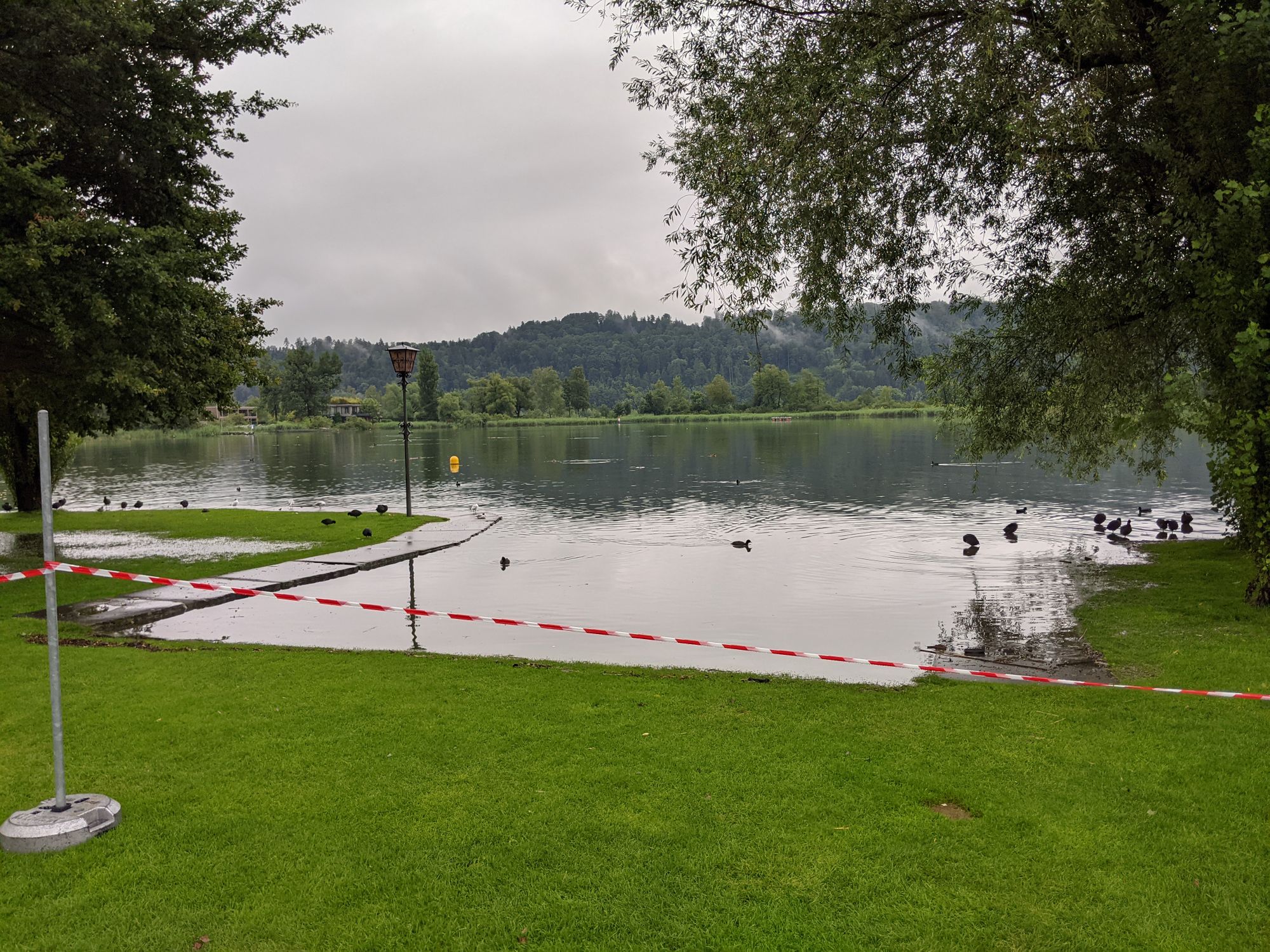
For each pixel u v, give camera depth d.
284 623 11.98
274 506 31.59
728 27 11.37
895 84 11.21
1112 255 12.55
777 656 9.91
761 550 19.45
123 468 54.69
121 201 15.02
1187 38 9.50
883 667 9.15
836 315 13.79
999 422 15.69
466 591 14.67
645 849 4.38
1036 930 3.66
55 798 4.67
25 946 3.60
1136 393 14.62
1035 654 9.35
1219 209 9.39
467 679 7.95
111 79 13.62
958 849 4.36
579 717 6.61
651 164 12.04
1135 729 6.25
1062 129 10.01
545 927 3.71
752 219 11.12
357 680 7.87
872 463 47.62
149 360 13.38
